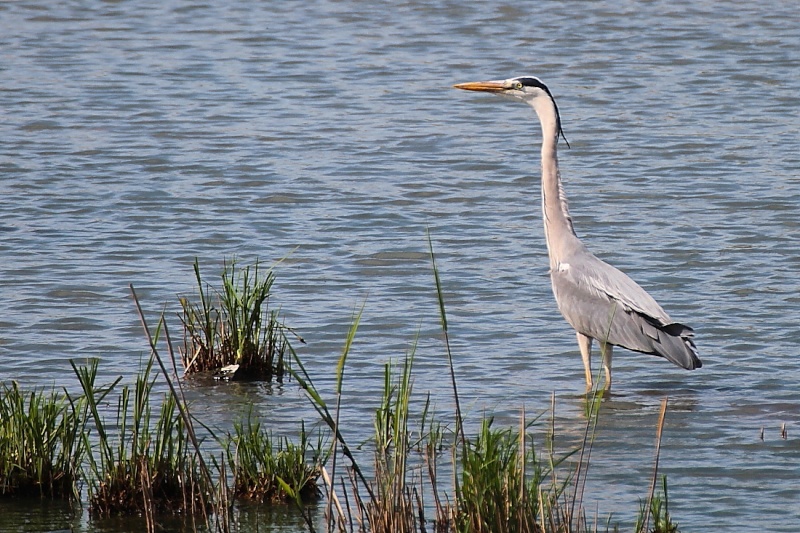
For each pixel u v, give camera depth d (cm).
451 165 2292
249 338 1282
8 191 2089
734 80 2967
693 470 1022
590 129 2548
